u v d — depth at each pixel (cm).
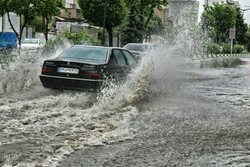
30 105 1020
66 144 690
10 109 969
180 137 791
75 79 1151
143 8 4844
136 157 648
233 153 689
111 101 1073
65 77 1161
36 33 5794
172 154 673
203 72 2492
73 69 1159
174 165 614
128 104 1085
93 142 718
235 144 749
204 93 1437
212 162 636
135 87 1219
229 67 3244
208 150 704
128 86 1221
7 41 3728
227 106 1170
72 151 661
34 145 678
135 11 4838
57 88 1180
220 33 6950
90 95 1159
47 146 671
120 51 1324
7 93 1170
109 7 3950
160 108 1091
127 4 4759
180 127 878
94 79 1146
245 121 961
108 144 717
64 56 1248
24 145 676
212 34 6456
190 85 1648
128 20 4809
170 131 838
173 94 1348
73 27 4894
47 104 1039
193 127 883
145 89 1252
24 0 3416
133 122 900
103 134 775
